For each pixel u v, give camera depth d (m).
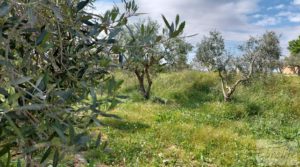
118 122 11.22
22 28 1.23
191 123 12.59
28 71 1.35
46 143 1.10
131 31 1.54
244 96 18.14
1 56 1.19
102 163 7.08
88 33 1.51
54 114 1.09
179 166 7.55
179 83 20.92
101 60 1.49
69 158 1.29
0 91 1.02
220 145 9.41
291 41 61.47
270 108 16.19
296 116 15.38
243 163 7.92
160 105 17.12
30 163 1.32
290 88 18.44
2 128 1.11
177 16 1.33
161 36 1.48
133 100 17.95
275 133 11.74
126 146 8.53
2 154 1.17
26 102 1.19
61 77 1.50
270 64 18.69
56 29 1.49
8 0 1.09
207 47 18.89
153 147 8.73
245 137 10.71
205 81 20.77
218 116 15.06
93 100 1.26
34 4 1.11
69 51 1.53
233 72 19.08
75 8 1.48
